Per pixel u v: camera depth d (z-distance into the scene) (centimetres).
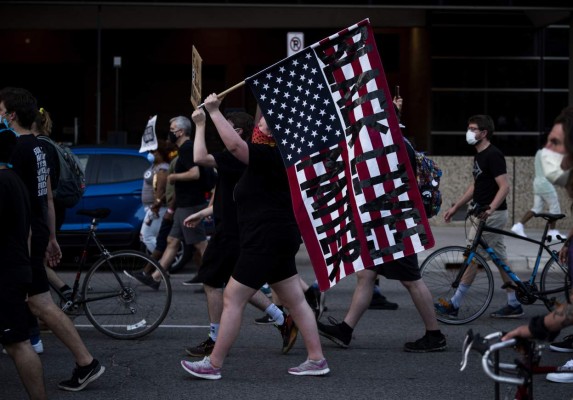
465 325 877
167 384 630
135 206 1234
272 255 618
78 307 789
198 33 2828
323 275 614
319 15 2653
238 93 2830
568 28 2639
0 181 502
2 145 513
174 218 1010
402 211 623
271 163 609
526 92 2658
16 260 509
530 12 2567
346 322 755
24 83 2862
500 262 880
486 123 879
